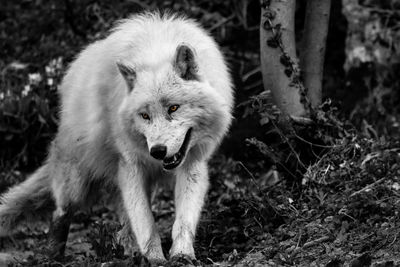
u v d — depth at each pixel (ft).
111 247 32.12
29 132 52.85
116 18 60.03
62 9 62.54
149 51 31.50
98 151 34.42
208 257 31.53
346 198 31.55
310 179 34.27
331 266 26.03
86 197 37.22
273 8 37.32
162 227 43.04
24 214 39.70
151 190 35.17
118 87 32.07
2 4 65.31
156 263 29.94
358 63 55.47
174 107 29.53
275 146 37.76
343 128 37.11
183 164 32.12
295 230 30.86
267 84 38.14
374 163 33.96
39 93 54.39
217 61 32.73
